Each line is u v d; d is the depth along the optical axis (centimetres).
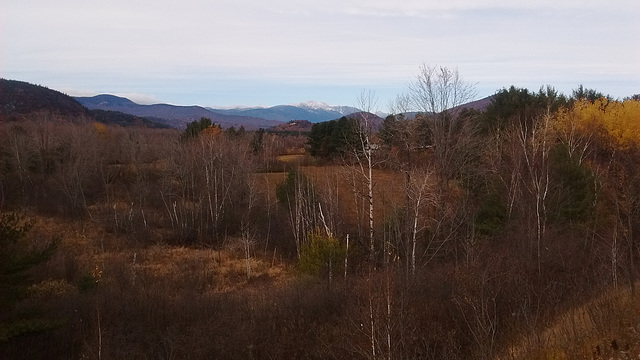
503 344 1077
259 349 1429
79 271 2447
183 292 2125
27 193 4188
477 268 1259
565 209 2117
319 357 1344
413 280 1583
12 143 4512
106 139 6131
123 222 3666
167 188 4278
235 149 4306
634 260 1578
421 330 1216
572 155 2395
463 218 2295
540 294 1282
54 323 1248
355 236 2544
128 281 2334
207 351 1416
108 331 1541
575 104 3478
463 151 2708
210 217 3834
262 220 3644
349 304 1534
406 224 2155
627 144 2986
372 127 2384
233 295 2072
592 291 1302
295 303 1700
